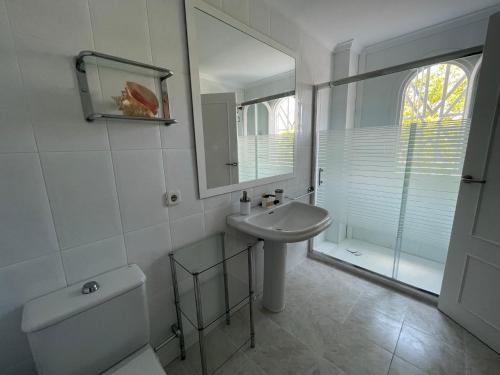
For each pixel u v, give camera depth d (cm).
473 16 176
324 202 235
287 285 190
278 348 132
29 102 72
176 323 126
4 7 65
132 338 89
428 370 117
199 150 119
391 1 155
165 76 97
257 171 161
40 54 72
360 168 205
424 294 169
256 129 154
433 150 166
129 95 86
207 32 115
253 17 140
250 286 130
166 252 115
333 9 160
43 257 80
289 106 181
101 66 83
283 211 166
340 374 116
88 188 87
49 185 78
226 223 143
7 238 73
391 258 228
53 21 73
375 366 120
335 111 241
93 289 82
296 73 182
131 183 98
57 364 73
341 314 157
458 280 142
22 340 79
